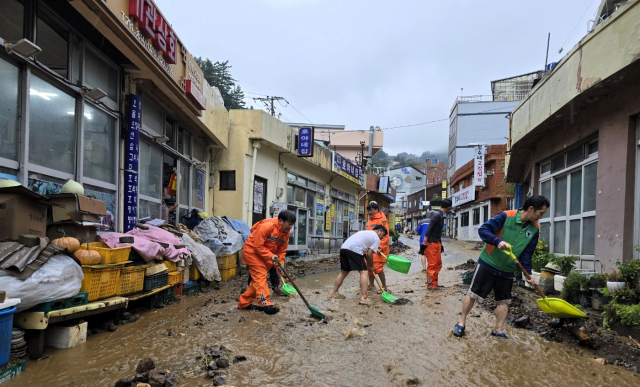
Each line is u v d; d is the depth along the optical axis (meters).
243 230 9.91
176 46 7.32
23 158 4.55
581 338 4.40
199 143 10.52
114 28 5.18
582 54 6.03
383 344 4.42
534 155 9.62
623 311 4.52
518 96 36.44
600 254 6.12
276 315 5.68
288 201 13.98
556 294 6.81
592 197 6.78
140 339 4.42
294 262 13.02
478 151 27.53
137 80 7.09
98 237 5.06
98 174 6.18
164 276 6.05
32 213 4.00
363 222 25.47
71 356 3.80
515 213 4.61
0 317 3.05
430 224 7.95
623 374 3.68
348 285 8.84
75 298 4.10
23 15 4.57
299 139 13.56
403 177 67.94
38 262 3.61
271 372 3.57
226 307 6.20
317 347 4.28
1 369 3.14
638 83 5.39
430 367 3.78
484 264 4.65
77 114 5.62
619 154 5.77
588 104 6.54
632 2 4.93
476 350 4.27
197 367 3.64
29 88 4.66
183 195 9.58
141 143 7.62
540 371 3.73
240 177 11.17
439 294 7.46
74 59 5.53
